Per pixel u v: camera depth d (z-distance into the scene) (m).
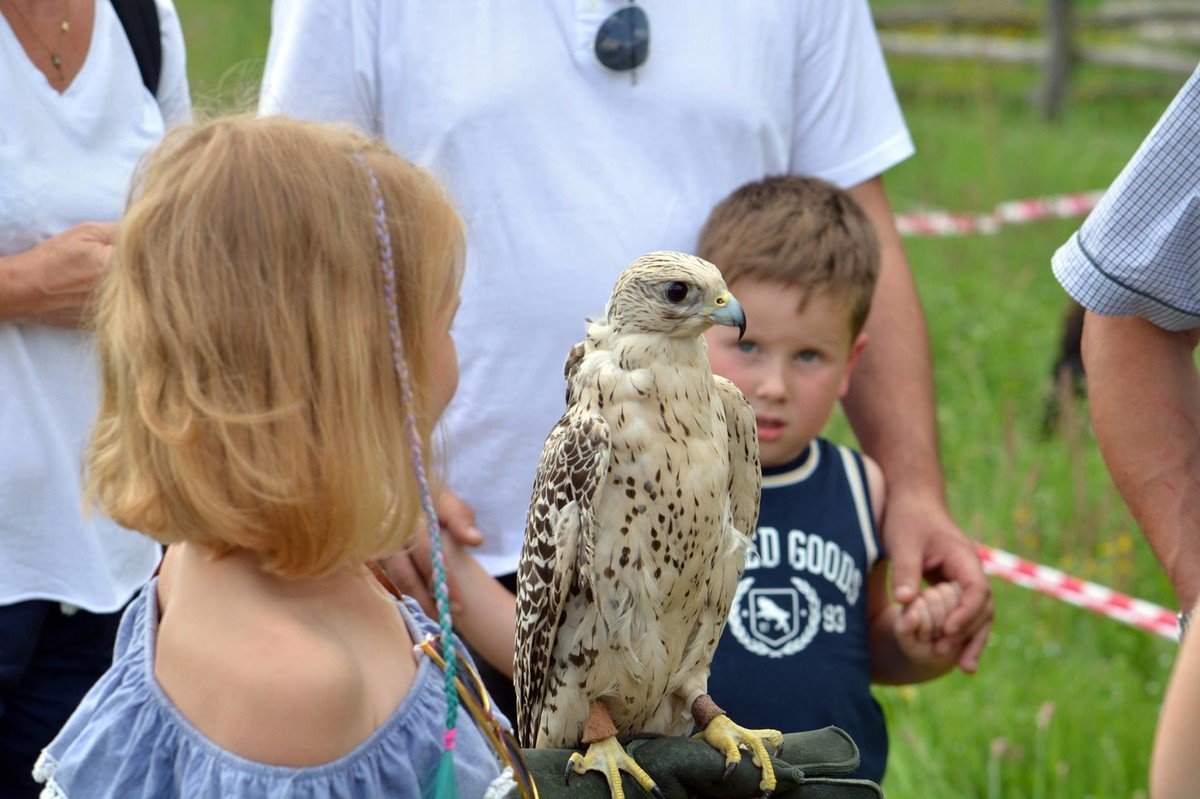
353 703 2.04
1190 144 2.77
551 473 2.69
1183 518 2.95
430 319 2.16
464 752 2.22
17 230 3.45
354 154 2.13
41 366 3.45
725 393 2.77
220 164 2.06
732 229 3.51
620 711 2.78
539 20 3.56
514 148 3.56
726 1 3.68
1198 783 1.71
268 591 2.12
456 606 3.50
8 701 3.56
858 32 4.07
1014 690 5.29
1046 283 9.44
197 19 14.99
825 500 3.62
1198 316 2.93
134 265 2.06
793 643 3.43
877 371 4.04
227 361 2.00
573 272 3.58
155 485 2.02
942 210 10.94
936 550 3.72
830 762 2.53
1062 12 14.63
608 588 2.66
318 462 2.01
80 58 3.58
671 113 3.62
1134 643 5.75
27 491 3.43
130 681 2.14
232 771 1.99
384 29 3.60
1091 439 7.26
